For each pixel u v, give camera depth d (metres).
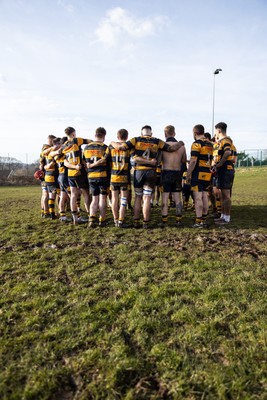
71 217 6.79
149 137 5.23
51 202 6.41
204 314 2.38
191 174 5.49
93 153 5.40
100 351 1.95
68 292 2.82
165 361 1.85
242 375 1.72
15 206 9.05
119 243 4.53
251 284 2.90
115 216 5.74
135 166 5.34
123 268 3.43
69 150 5.66
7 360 1.88
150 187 5.36
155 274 3.23
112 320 2.32
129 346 2.01
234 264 3.48
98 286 2.91
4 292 2.82
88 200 6.18
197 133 5.43
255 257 3.80
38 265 3.54
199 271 3.28
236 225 5.82
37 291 2.84
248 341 2.04
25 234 5.14
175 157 5.53
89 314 2.38
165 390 1.64
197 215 5.54
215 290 2.77
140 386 1.66
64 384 1.70
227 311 2.42
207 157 5.41
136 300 2.62
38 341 2.06
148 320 2.29
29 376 1.74
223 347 1.99
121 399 1.58
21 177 25.00
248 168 32.69
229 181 5.93
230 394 1.61
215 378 1.69
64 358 1.90
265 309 2.42
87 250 4.15
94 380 1.71
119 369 1.77
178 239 4.75
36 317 2.34
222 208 6.16
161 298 2.65
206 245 4.35
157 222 6.15
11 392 1.63
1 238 4.87
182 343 2.03
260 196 11.17
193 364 1.83
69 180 5.84
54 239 4.76
